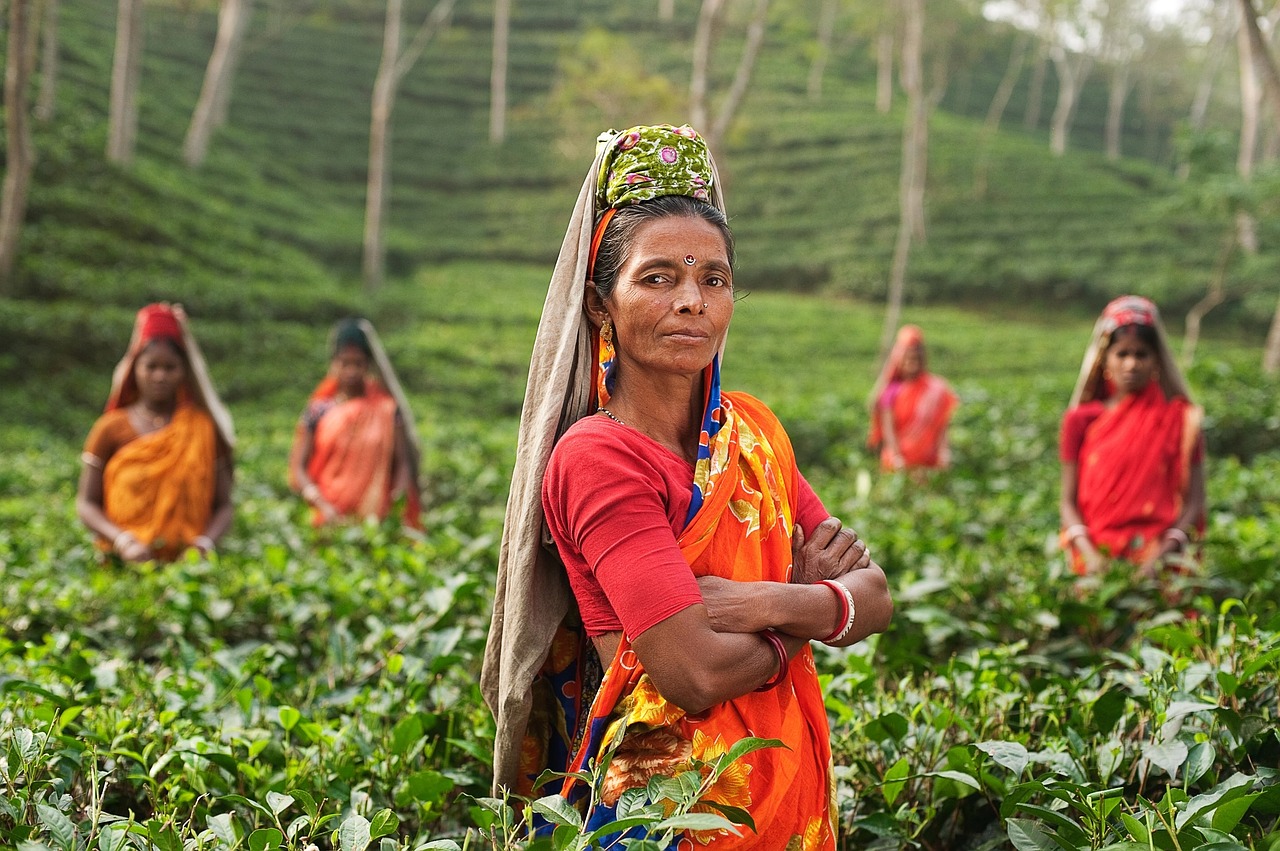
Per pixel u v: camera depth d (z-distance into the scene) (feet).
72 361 54.95
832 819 6.17
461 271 107.34
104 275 63.41
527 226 121.39
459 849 6.36
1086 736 8.07
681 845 5.55
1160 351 15.06
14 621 13.61
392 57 89.76
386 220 119.14
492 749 8.17
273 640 13.04
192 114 115.24
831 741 8.16
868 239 120.88
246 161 111.96
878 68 176.35
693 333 5.84
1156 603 13.03
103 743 8.09
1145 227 123.85
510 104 148.46
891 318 82.12
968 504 26.20
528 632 6.03
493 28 164.66
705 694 5.39
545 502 5.86
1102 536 15.03
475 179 130.72
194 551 16.08
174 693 9.37
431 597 11.39
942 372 85.92
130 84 81.25
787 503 6.14
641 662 5.45
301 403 58.70
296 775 7.64
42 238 64.28
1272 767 7.13
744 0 167.94
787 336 93.04
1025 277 112.27
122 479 17.38
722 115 55.62
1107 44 179.52
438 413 58.03
